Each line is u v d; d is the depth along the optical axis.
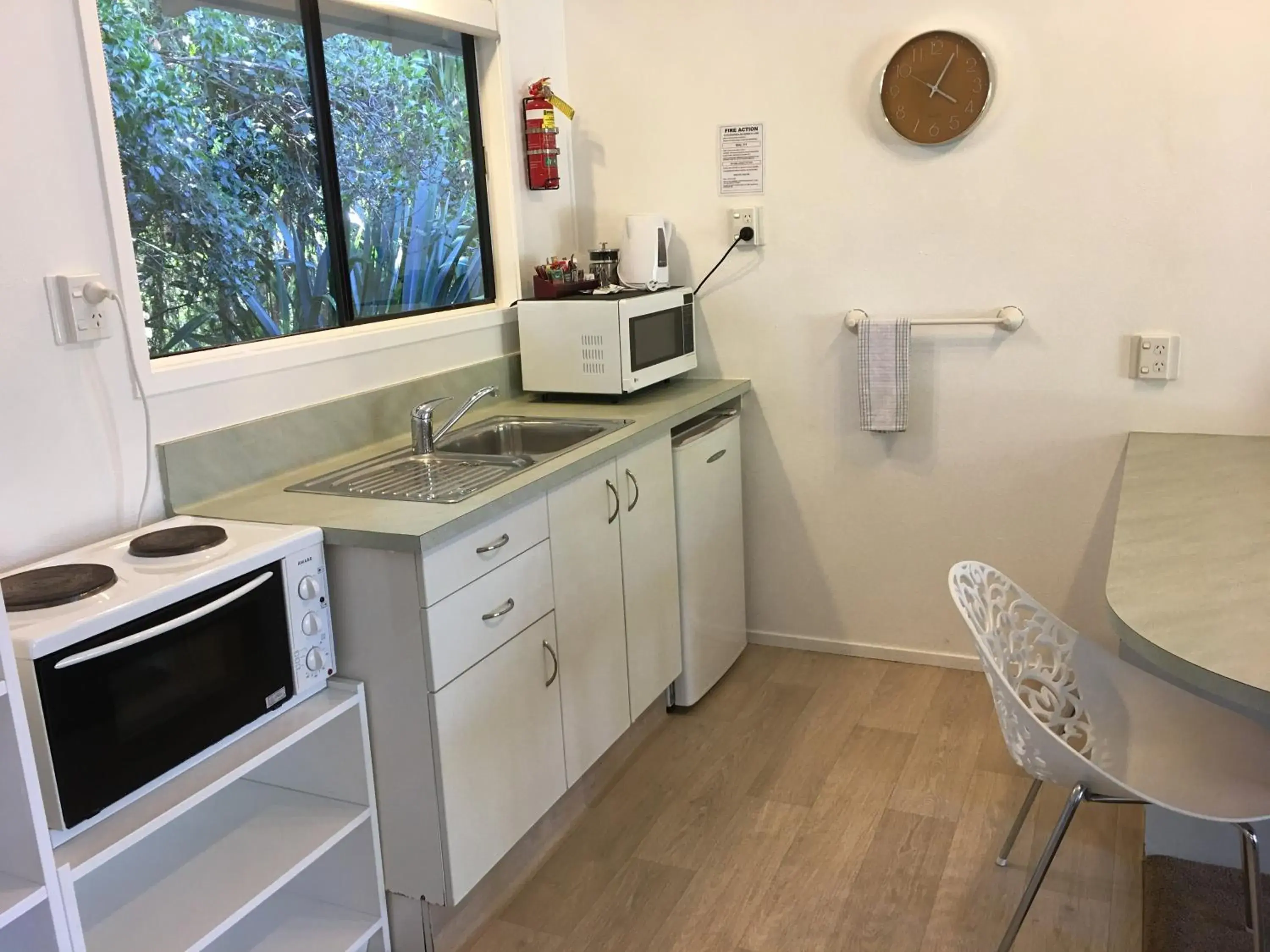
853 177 3.00
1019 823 2.19
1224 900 2.03
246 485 2.17
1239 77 2.55
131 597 1.56
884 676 3.19
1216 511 2.02
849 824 2.42
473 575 1.96
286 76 2.35
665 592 2.80
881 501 3.19
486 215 3.06
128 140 2.00
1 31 1.69
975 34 2.77
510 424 2.75
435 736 1.90
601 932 2.10
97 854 1.45
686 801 2.55
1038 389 2.92
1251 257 2.63
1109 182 2.73
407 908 2.04
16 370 1.74
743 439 3.33
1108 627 2.98
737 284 3.21
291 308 2.42
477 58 2.96
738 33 3.04
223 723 1.71
